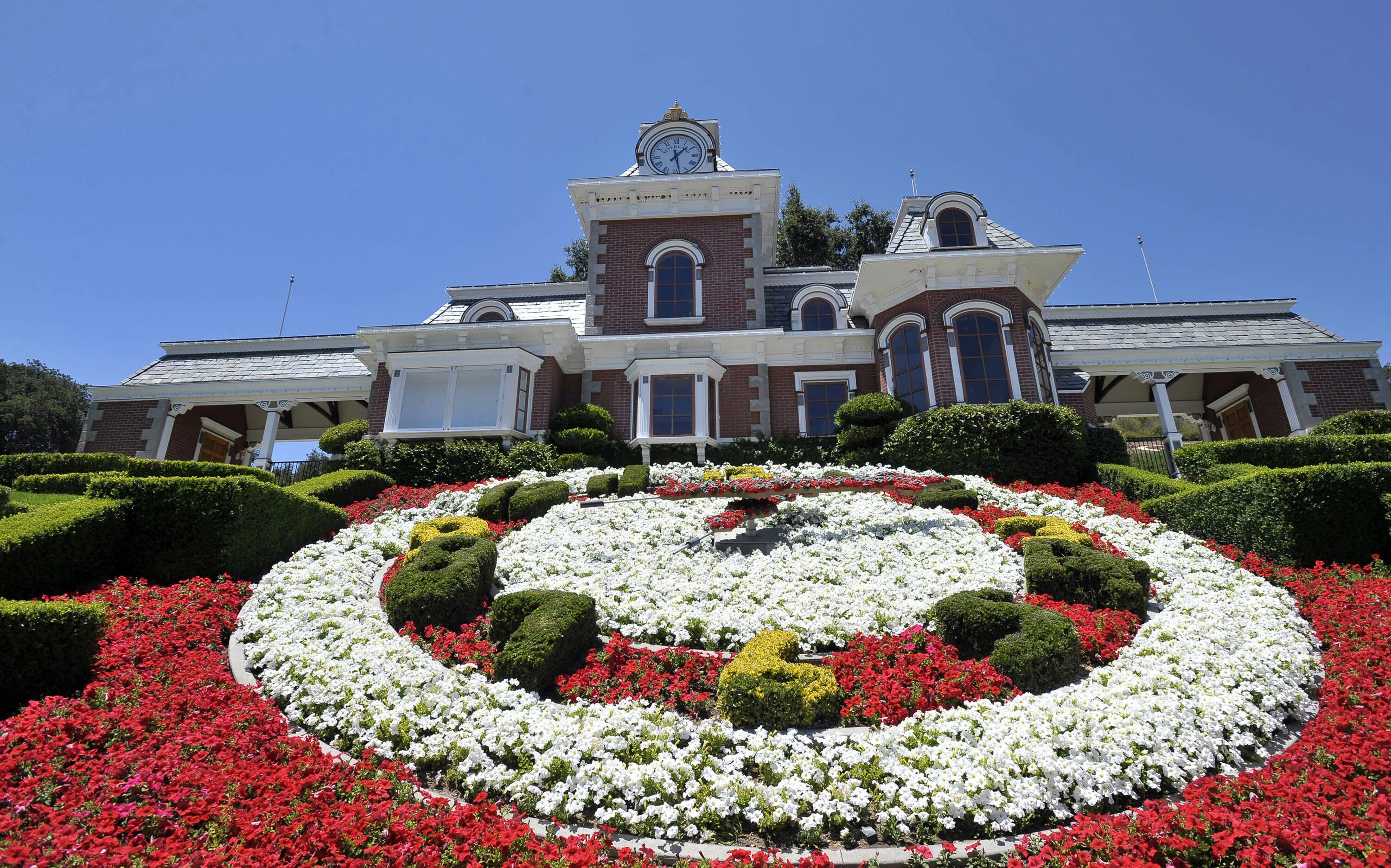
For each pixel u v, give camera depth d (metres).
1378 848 3.47
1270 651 6.01
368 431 18.59
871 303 19.64
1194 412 24.09
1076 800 4.36
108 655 5.93
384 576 9.30
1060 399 18.92
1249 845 3.66
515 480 14.27
